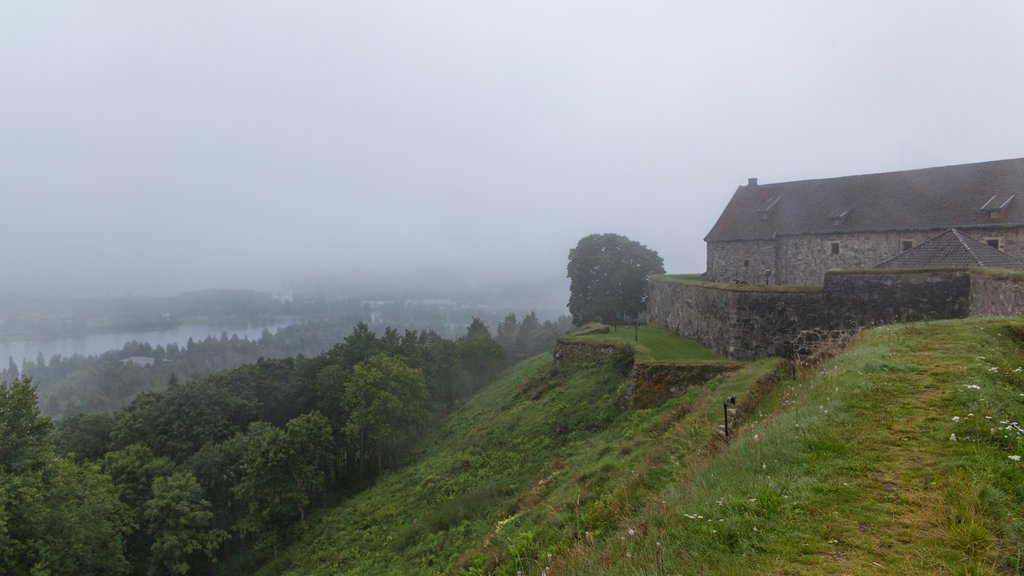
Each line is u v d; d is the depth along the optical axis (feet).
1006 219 79.46
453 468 78.48
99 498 81.35
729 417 33.86
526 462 63.87
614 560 16.87
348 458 123.24
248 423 142.10
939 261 62.64
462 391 161.17
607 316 174.29
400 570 52.49
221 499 113.91
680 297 97.25
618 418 60.39
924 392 24.35
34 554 65.26
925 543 13.85
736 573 13.62
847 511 15.74
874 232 93.04
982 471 16.65
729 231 116.98
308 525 97.35
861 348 36.09
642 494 26.23
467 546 48.21
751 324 68.08
